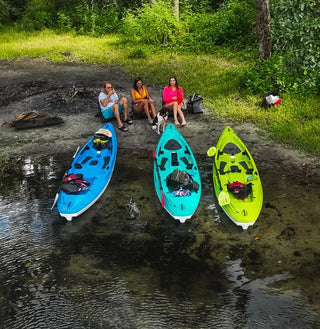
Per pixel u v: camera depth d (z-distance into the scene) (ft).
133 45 70.08
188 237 24.30
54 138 37.06
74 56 64.90
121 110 39.42
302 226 24.56
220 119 39.70
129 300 20.12
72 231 25.26
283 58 45.83
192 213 25.35
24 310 19.81
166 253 23.12
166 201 26.17
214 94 45.62
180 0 83.71
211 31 67.21
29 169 32.24
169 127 33.99
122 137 36.78
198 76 52.03
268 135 35.94
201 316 19.10
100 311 19.60
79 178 27.96
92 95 47.26
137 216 26.35
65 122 40.37
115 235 24.77
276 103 40.50
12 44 73.46
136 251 23.39
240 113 40.09
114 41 73.72
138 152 34.22
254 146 34.27
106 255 23.21
